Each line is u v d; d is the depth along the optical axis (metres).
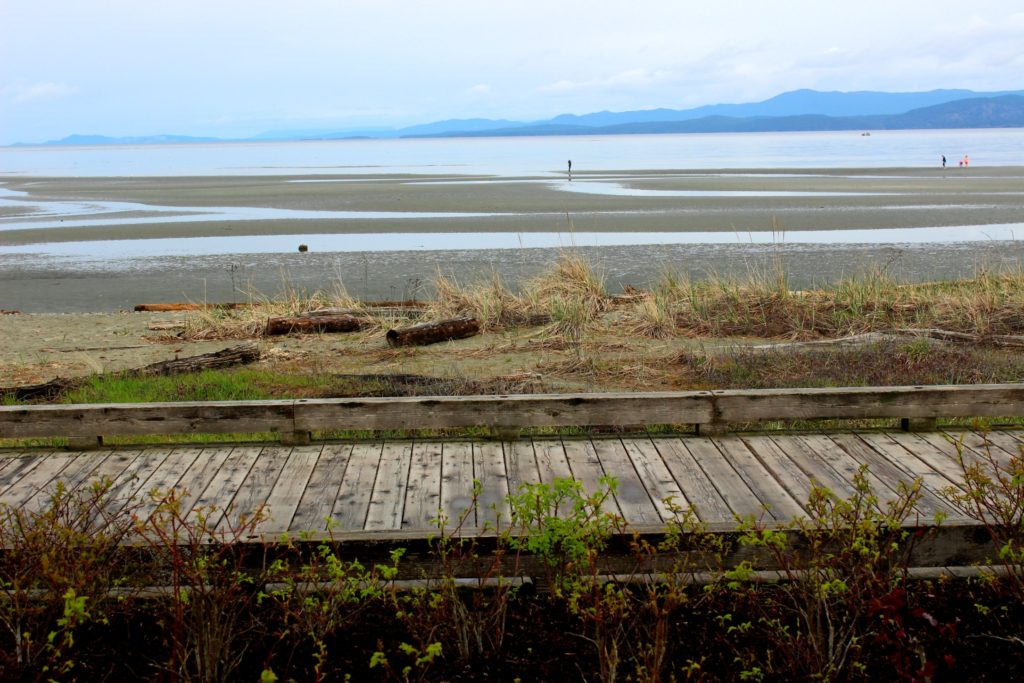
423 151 177.75
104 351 11.84
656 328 12.46
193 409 6.04
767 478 5.51
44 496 5.34
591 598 3.93
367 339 12.34
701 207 33.66
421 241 25.09
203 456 5.98
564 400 6.10
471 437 6.29
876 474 5.57
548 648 3.89
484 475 5.59
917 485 4.62
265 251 23.47
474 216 31.86
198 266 21.06
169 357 11.41
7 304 17.00
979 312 12.03
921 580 4.38
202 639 3.50
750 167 69.69
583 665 3.76
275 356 11.27
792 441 6.18
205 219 32.44
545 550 3.99
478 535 4.15
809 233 25.64
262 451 6.06
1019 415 6.30
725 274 18.41
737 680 3.61
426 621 3.91
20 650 3.71
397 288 17.89
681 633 3.96
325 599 3.93
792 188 43.47
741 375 9.51
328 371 10.28
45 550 3.86
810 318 12.48
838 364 9.85
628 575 4.20
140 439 6.95
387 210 34.81
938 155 94.81
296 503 5.19
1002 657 3.75
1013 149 118.44
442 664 3.79
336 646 3.90
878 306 12.87
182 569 3.63
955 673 3.64
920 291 13.65
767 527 4.53
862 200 35.84
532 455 5.94
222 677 3.57
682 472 5.61
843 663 3.60
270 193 46.53
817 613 3.71
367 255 22.38
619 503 5.13
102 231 28.83
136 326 13.59
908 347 10.45
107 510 5.08
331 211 34.94
